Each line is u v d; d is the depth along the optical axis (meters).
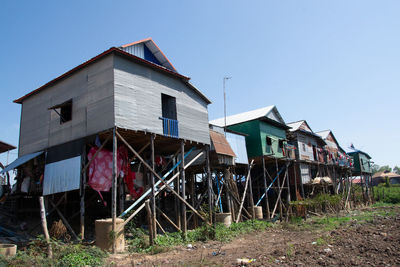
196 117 18.44
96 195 18.66
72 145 15.02
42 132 17.23
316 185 30.53
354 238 13.06
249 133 25.94
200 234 15.34
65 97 16.23
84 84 15.24
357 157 45.97
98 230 12.26
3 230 14.98
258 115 26.19
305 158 31.39
